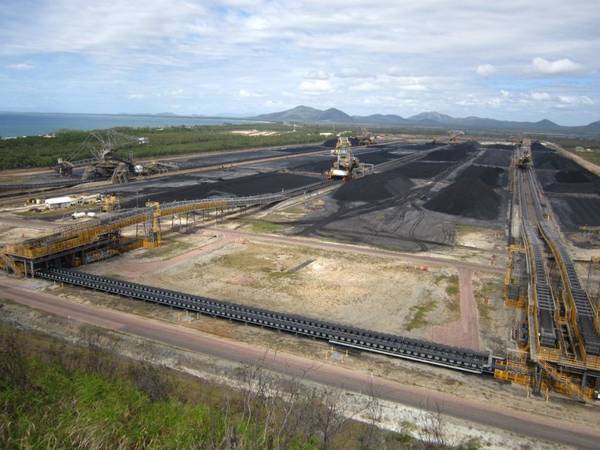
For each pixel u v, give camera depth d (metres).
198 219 81.94
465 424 27.47
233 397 26.14
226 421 15.88
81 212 83.25
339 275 54.41
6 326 36.50
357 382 31.83
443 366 34.28
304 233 73.62
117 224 59.53
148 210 65.25
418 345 36.16
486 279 54.31
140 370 27.38
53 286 48.41
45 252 51.06
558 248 60.06
